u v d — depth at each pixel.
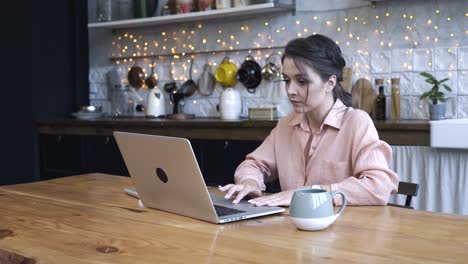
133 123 4.16
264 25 4.20
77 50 5.12
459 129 2.83
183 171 1.55
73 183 2.35
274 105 4.15
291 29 4.07
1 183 5.14
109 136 4.35
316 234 1.41
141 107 4.91
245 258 1.20
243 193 1.84
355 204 1.78
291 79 1.97
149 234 1.44
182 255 1.24
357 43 3.80
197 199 1.56
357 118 2.00
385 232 1.42
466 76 3.42
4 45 5.02
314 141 2.07
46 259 1.24
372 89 3.70
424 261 1.17
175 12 4.45
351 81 3.79
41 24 4.90
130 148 1.73
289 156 2.16
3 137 5.09
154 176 1.68
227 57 4.42
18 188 2.24
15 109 4.98
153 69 4.88
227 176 3.73
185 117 4.38
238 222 1.57
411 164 3.03
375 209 1.72
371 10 3.73
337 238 1.37
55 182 2.39
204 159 3.83
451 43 3.46
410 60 3.60
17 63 4.94
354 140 1.96
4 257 1.32
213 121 3.74
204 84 4.53
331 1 3.89
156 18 4.47
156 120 4.14
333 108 2.04
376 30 3.72
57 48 5.04
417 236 1.38
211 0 4.26
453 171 2.91
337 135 2.02
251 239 1.37
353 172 1.97
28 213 1.74
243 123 3.57
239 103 4.22
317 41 1.96
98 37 5.20
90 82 5.25
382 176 1.81
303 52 1.93
